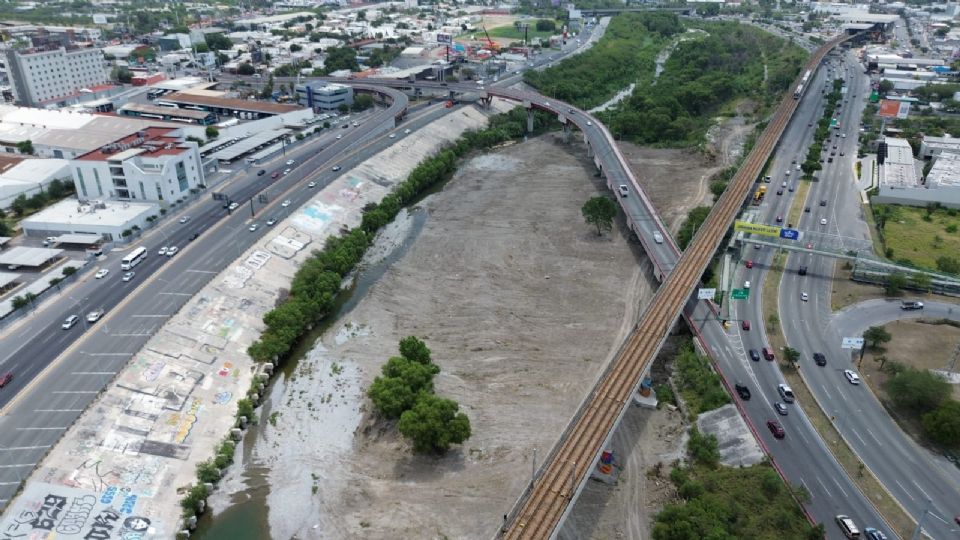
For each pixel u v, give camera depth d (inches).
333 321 6993.1
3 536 4192.9
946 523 4311.0
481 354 6382.9
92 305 6476.4
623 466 4980.3
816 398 5497.1
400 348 5969.5
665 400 5679.1
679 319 6722.4
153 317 6279.5
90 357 5684.1
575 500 4188.0
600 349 6441.9
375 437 5334.6
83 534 4293.8
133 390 5364.2
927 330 6407.5
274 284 7214.6
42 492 4456.2
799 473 4724.4
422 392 5339.6
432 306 7249.0
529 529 3890.3
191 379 5644.7
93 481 4598.9
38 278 6983.3
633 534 4394.7
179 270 7130.9
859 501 4488.2
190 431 5182.1
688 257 7229.3
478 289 7559.1
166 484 4724.4
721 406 5408.5
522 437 5280.5
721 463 4889.3
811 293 7194.9
